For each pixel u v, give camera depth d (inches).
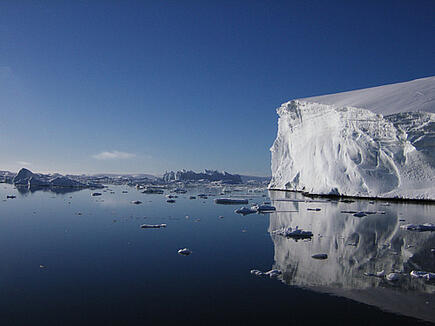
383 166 1171.3
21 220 620.7
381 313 221.0
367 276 298.7
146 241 443.8
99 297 248.8
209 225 585.0
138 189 2043.6
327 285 275.0
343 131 1328.7
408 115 1085.1
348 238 471.8
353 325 204.4
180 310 226.2
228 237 475.2
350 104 1332.4
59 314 219.3
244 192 1791.3
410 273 308.2
